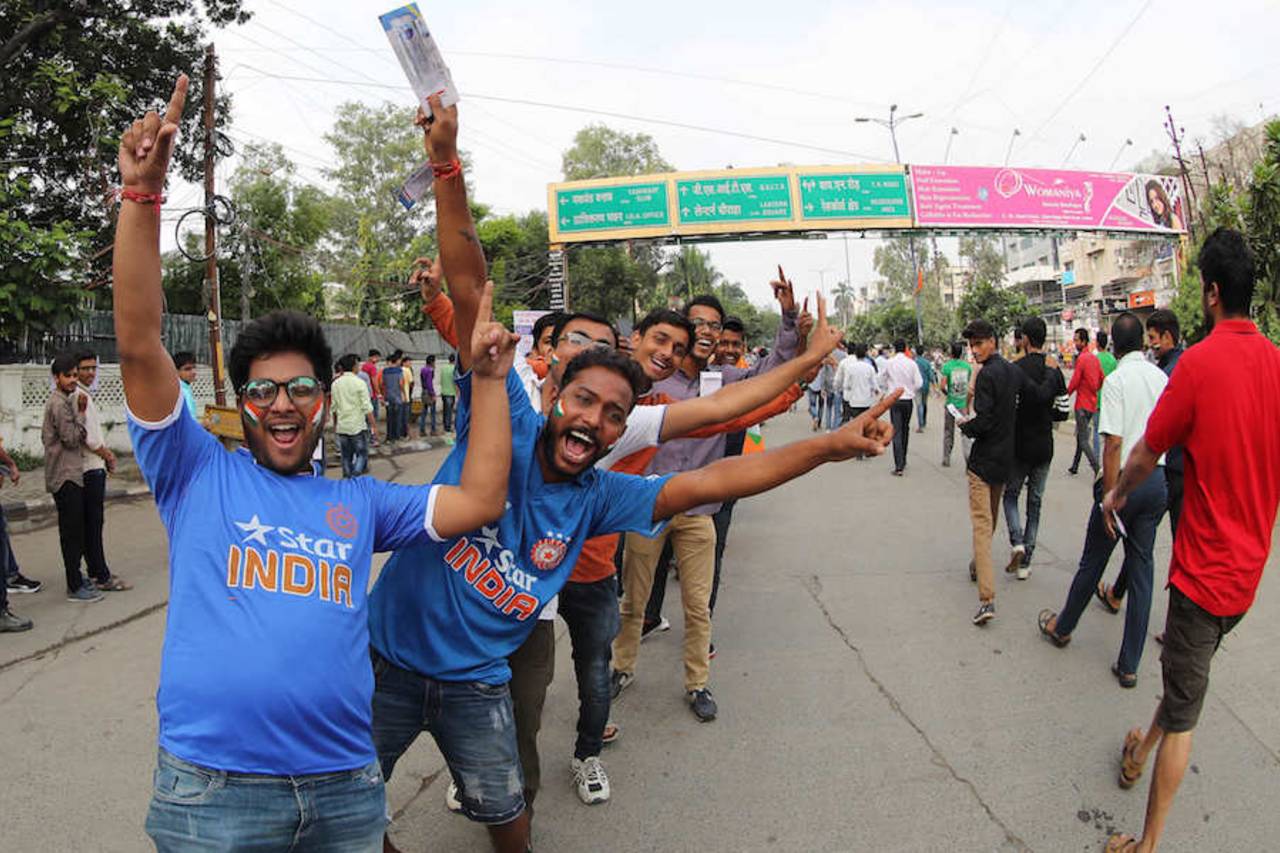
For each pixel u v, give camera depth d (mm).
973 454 4836
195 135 15648
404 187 2041
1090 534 4184
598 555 2990
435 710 2184
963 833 2838
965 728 3576
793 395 3746
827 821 2928
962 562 6125
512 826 2275
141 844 2838
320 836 1669
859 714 3740
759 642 4688
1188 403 2621
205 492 1725
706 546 3748
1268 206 9797
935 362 28266
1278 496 2561
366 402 10867
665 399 3965
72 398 5578
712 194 19484
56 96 12078
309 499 1786
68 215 13852
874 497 8820
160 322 1688
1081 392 9391
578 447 2133
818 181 19578
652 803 3078
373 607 2240
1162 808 2588
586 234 19781
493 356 1879
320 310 24234
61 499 5559
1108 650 4375
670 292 59156
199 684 1568
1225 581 2525
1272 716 3582
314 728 1623
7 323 9148
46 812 3023
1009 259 68688
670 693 4039
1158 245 41125
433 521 1889
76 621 5211
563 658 4578
